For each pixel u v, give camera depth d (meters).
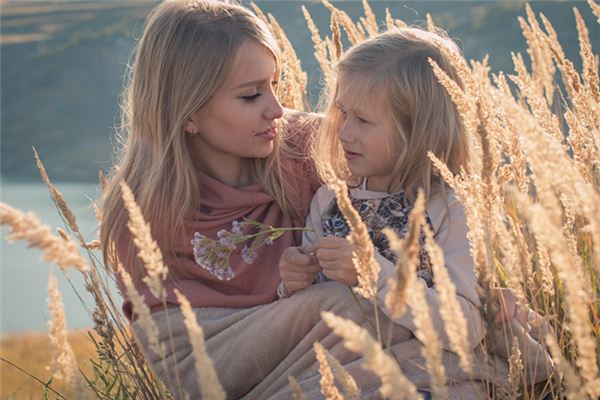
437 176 2.17
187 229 2.19
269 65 2.26
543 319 1.73
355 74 2.15
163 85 2.25
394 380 1.00
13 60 95.31
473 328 1.87
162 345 1.31
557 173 1.20
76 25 102.81
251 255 2.16
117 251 2.17
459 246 2.04
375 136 2.14
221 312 2.12
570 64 2.32
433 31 2.88
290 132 2.53
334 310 1.96
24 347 7.23
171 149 2.23
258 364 2.02
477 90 1.74
